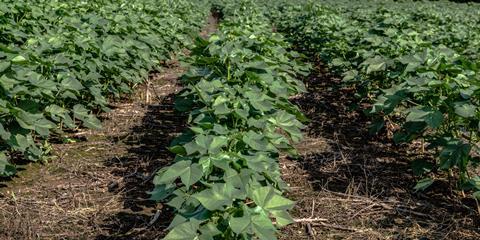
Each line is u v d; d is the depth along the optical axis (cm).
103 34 786
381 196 475
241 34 724
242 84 514
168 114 728
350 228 418
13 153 530
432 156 575
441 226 423
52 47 611
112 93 763
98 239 392
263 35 767
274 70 591
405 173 529
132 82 780
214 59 543
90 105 641
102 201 452
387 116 655
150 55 916
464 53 825
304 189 489
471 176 508
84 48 630
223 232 290
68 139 584
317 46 1009
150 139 622
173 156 566
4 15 738
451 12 1709
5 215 417
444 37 904
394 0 2844
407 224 426
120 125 665
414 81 473
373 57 692
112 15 917
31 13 794
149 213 432
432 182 453
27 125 455
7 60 485
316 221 427
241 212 292
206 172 318
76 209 434
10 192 456
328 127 689
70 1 1014
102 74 695
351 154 584
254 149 359
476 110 437
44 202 441
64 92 566
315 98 827
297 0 2425
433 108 446
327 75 978
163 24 1043
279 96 507
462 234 411
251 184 328
